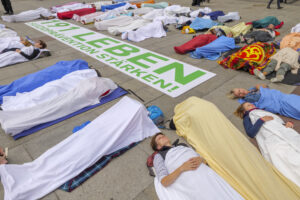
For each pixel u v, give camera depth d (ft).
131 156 10.48
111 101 14.96
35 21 36.94
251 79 17.74
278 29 30.25
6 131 11.35
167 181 8.07
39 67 20.31
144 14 38.93
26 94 14.39
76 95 13.93
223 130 9.46
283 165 9.04
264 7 44.55
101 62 21.27
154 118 12.34
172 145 9.96
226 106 14.29
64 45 25.88
